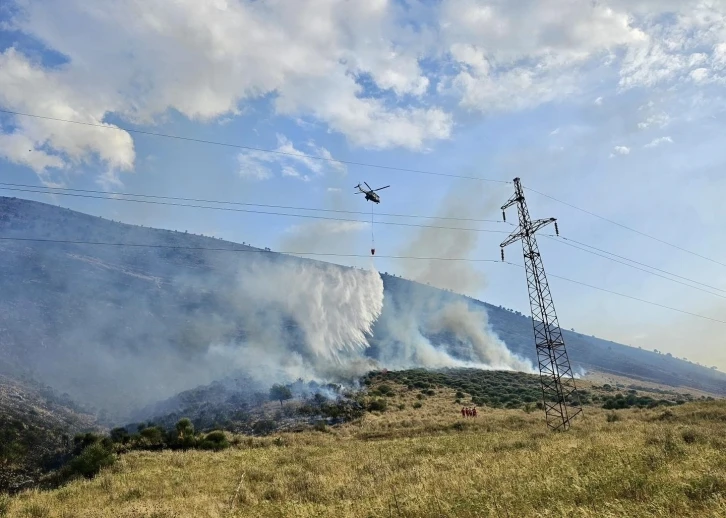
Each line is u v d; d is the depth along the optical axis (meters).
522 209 50.53
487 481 15.20
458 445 30.22
